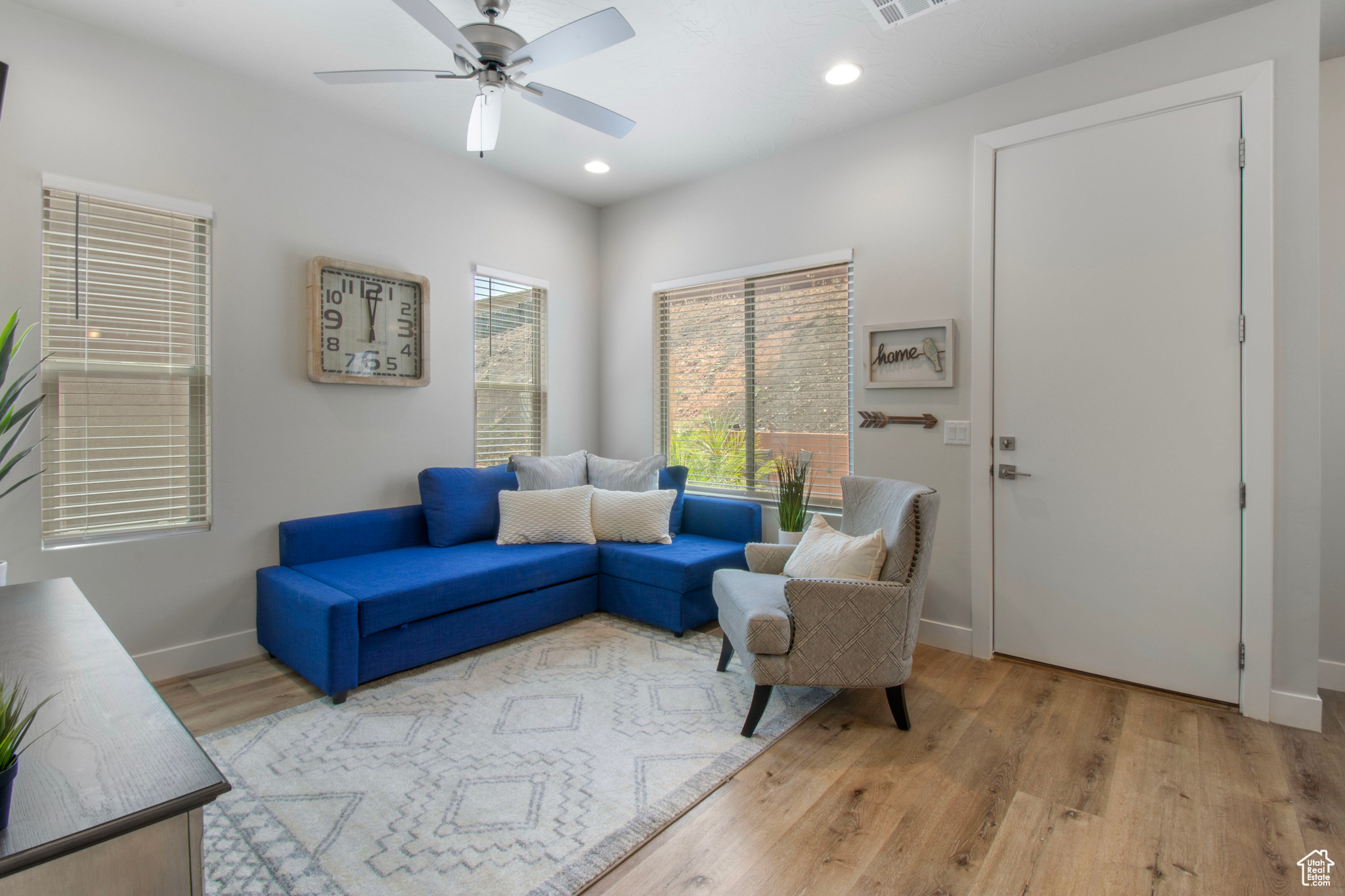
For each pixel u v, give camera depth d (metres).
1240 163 2.31
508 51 2.11
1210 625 2.41
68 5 2.25
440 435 3.56
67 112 2.34
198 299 2.68
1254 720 2.28
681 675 2.66
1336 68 2.53
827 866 1.54
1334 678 2.58
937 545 3.03
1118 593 2.59
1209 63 2.36
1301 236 2.22
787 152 3.52
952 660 2.86
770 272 3.60
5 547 2.25
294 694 2.47
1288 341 2.25
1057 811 1.76
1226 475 2.36
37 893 0.64
